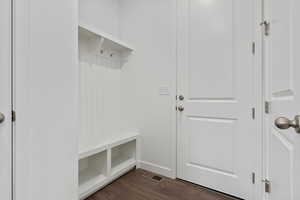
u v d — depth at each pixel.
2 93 0.96
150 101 2.41
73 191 1.32
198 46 2.00
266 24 1.26
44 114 1.13
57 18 1.20
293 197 0.69
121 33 2.72
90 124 2.14
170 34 2.21
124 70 2.66
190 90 2.07
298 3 0.64
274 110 1.05
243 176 1.70
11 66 0.98
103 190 1.88
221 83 1.84
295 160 0.67
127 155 2.60
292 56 0.72
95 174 2.03
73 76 1.32
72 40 1.31
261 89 1.52
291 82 0.73
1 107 0.95
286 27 0.79
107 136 2.36
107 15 2.53
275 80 1.01
